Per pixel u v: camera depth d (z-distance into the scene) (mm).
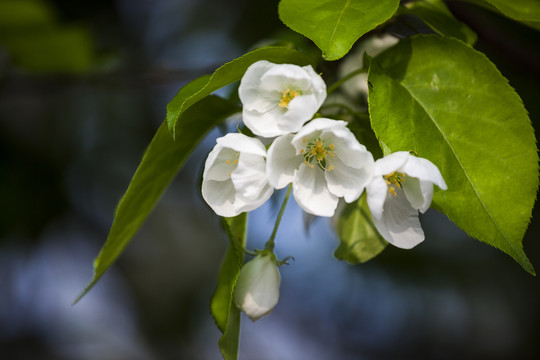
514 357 928
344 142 419
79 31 683
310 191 425
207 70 629
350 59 515
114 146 959
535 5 450
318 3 424
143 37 906
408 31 511
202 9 931
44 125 886
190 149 465
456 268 881
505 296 914
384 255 858
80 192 938
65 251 976
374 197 414
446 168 425
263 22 822
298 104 417
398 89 433
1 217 783
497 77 427
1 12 646
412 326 940
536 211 779
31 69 711
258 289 443
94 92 927
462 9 532
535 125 635
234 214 427
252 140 425
